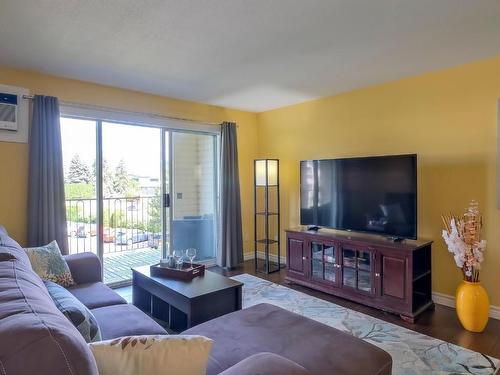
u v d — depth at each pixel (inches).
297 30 91.6
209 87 147.2
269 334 67.7
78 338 31.8
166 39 97.4
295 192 182.2
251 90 152.4
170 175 170.7
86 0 76.3
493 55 110.6
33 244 122.7
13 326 29.8
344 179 140.9
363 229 134.6
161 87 146.9
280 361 44.4
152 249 173.8
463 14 82.7
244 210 199.3
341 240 132.7
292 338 65.9
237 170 187.3
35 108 123.7
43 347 28.4
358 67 121.6
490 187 114.4
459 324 109.7
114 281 156.6
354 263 129.0
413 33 93.6
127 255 175.0
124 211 165.6
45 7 79.1
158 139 167.8
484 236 115.7
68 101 134.0
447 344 96.6
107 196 154.9
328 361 57.9
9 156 121.3
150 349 40.1
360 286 127.6
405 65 119.9
